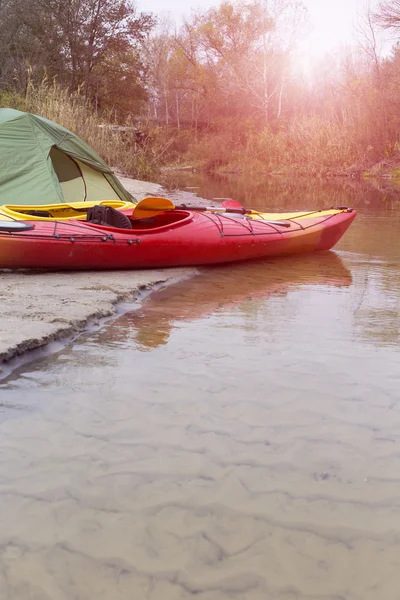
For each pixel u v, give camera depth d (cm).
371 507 194
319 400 277
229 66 3703
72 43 2372
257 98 3431
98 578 160
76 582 158
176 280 540
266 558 169
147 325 393
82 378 298
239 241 613
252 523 185
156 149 2184
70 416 256
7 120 724
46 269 536
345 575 162
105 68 2595
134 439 238
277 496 200
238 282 538
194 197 1287
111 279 514
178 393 282
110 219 591
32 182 698
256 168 2775
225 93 3716
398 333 385
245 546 174
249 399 277
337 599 153
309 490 204
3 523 183
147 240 556
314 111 2942
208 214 638
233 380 299
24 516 187
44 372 305
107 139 1703
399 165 2341
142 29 2541
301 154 2605
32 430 243
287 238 654
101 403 270
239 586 158
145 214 627
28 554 169
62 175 817
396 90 2406
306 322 407
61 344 347
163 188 1485
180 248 573
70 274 530
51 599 152
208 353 339
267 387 291
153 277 536
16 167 699
